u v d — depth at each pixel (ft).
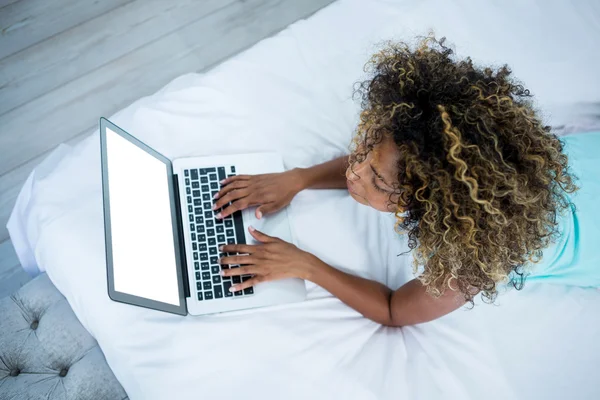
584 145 3.02
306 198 3.46
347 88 3.84
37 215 3.17
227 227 3.19
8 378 2.89
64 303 3.21
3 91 5.21
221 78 3.68
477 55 3.94
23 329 3.08
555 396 3.00
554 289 3.32
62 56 5.44
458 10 4.13
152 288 2.75
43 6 5.65
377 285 3.15
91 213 3.16
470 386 2.99
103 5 5.73
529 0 4.24
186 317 2.97
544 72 3.95
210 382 2.83
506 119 2.02
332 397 2.87
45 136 5.08
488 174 1.93
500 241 2.09
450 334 3.15
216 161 3.36
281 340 2.97
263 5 6.02
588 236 2.84
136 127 3.41
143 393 2.80
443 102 2.04
